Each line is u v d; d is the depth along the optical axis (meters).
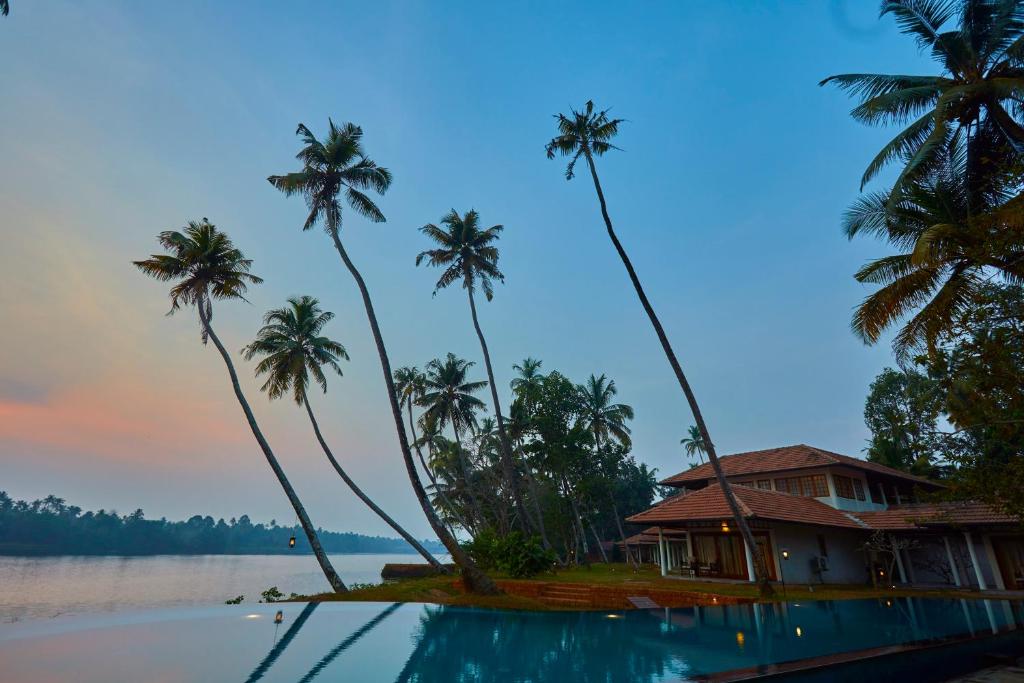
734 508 18.33
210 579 56.00
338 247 21.91
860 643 10.91
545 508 39.78
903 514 24.23
